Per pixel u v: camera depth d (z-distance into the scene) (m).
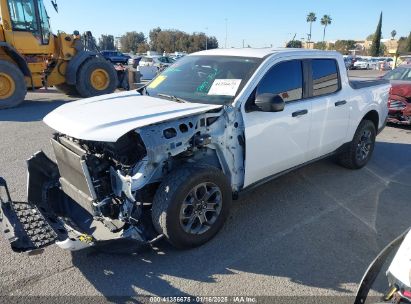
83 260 3.29
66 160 3.38
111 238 3.11
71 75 12.97
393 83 9.12
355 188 5.06
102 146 3.25
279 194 4.77
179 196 3.17
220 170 3.52
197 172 3.27
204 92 3.96
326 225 4.01
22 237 2.93
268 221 4.06
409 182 5.36
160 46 91.19
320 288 3.00
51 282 2.99
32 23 11.88
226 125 3.53
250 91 3.74
